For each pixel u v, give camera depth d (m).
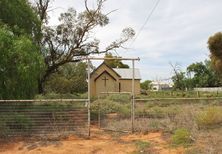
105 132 14.43
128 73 53.50
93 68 48.31
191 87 68.75
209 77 74.69
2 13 20.20
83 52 32.12
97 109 19.02
